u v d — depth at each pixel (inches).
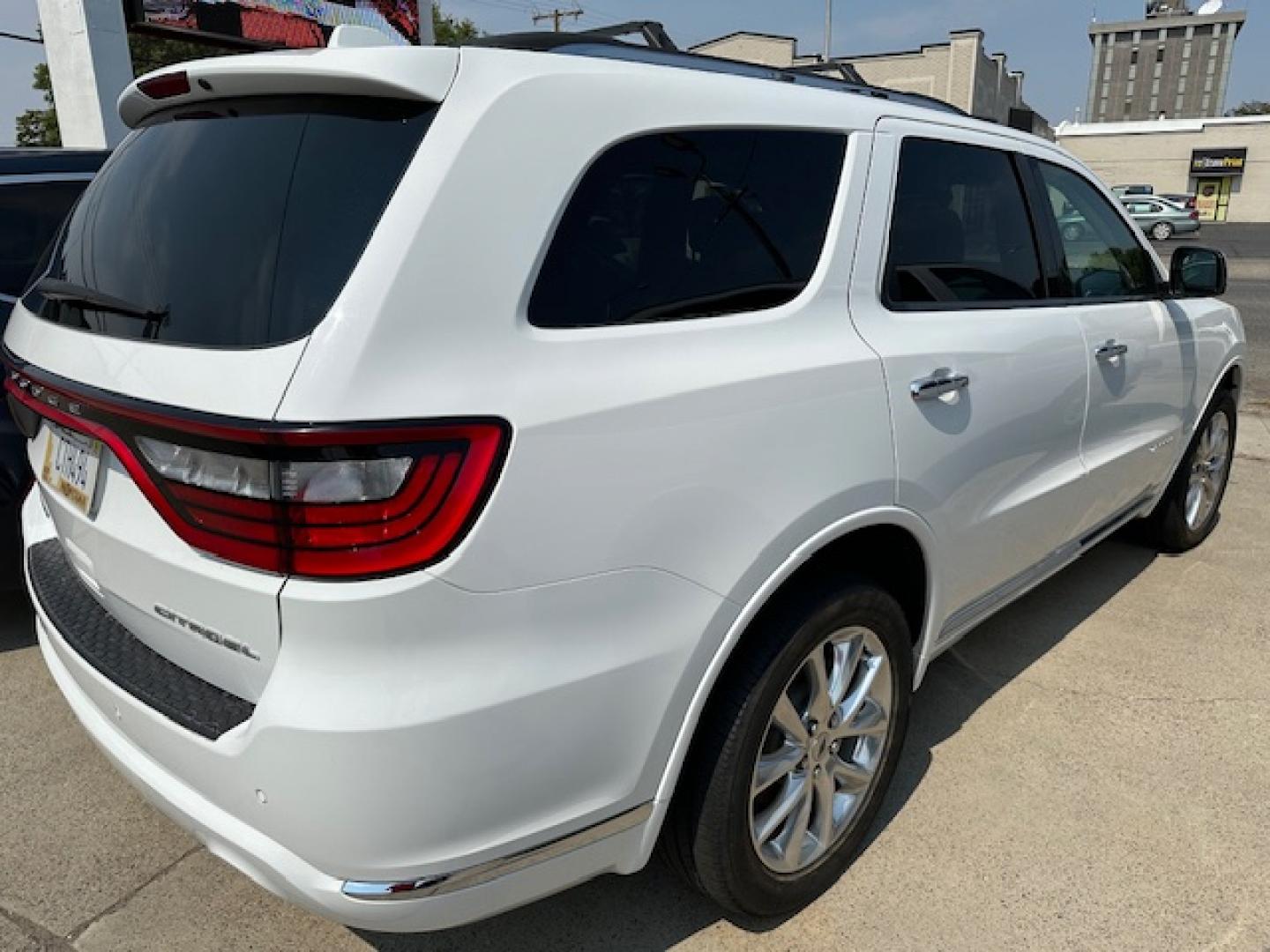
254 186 64.5
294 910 87.3
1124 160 1948.8
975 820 98.7
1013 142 113.0
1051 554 121.6
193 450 58.2
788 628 76.4
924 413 86.9
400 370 55.6
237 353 58.1
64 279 78.5
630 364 65.2
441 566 55.9
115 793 103.4
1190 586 156.7
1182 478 161.9
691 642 67.9
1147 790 103.3
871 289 86.3
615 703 64.6
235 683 63.1
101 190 81.0
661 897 88.8
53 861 92.9
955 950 81.8
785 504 72.9
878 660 88.3
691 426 66.8
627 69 70.2
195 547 59.8
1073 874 90.7
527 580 59.1
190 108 75.0
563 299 63.4
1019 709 119.8
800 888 84.7
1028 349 103.5
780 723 78.7
